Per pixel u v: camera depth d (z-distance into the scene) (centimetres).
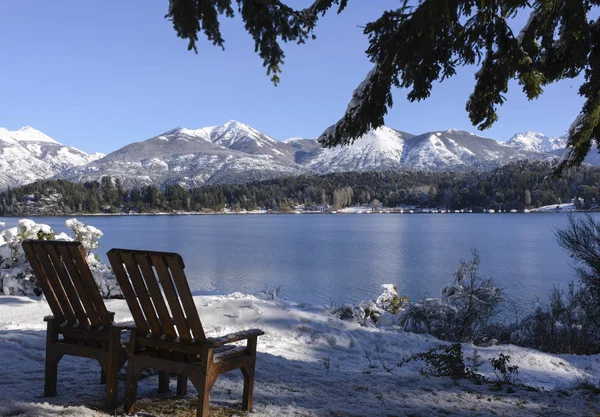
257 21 605
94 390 400
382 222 13825
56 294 368
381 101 573
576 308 1135
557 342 1079
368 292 2670
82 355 362
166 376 401
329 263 4131
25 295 1033
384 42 507
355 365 677
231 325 824
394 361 728
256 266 3912
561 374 772
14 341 595
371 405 421
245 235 8394
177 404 370
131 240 7206
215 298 962
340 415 375
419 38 491
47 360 374
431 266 3909
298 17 606
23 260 1079
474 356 806
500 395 504
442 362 639
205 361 316
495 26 536
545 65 588
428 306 1130
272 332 812
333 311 1034
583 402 497
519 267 3869
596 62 584
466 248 5666
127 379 343
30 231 1098
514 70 563
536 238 7281
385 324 1141
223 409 363
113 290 1006
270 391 445
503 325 1230
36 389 396
